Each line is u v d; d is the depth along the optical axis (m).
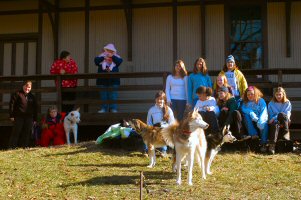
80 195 5.61
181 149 6.04
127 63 12.20
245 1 11.85
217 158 7.73
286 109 8.41
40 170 6.98
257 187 5.95
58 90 10.66
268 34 11.75
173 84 8.55
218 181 6.25
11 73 12.84
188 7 12.08
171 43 12.08
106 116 10.54
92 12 12.49
